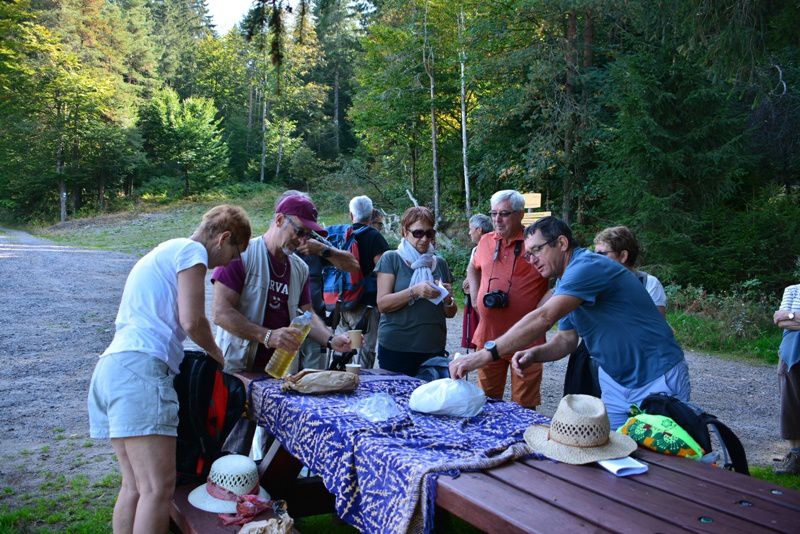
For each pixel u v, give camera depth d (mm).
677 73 13930
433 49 21766
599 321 2932
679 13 7812
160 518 2518
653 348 2873
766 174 16016
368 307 4938
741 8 7254
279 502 2727
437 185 21812
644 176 14555
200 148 47906
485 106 19062
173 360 2680
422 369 3947
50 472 4262
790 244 13336
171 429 2574
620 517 1710
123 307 2660
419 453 2154
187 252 2688
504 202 4137
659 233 14125
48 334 9422
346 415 2564
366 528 2197
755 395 7484
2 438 4965
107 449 4766
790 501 1844
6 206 47406
